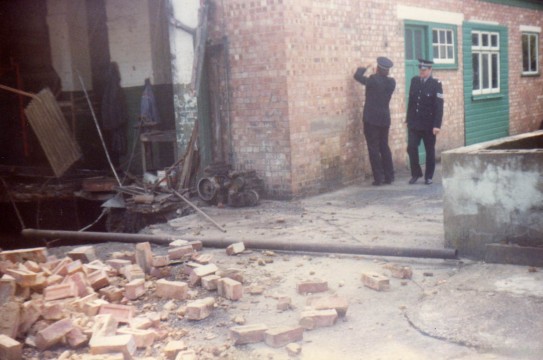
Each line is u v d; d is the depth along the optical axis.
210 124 10.12
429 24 13.56
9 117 14.86
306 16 9.66
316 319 4.52
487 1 16.47
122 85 13.31
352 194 10.06
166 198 9.69
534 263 5.38
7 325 4.36
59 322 4.37
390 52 12.16
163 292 5.34
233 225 8.06
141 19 12.88
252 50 9.51
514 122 18.58
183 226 8.16
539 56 20.28
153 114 12.52
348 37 10.77
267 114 9.52
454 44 14.83
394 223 7.72
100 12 13.34
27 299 4.95
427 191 10.08
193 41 9.95
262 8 9.30
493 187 5.67
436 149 14.20
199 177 10.14
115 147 13.20
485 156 5.68
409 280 5.46
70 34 13.45
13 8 14.10
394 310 4.77
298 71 9.51
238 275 5.61
